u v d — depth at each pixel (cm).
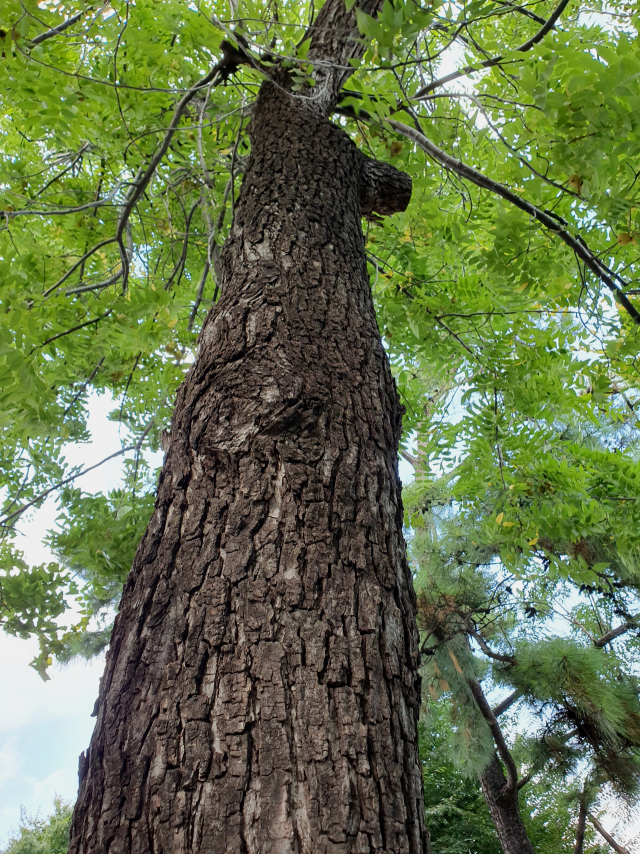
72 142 274
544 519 330
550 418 346
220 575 94
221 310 142
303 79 201
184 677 84
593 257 214
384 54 158
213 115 281
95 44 214
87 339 265
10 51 176
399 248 341
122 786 75
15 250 251
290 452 109
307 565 95
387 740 82
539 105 168
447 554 510
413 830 78
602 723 386
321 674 84
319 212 174
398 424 140
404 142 219
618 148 173
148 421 359
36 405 209
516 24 311
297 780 74
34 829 1175
